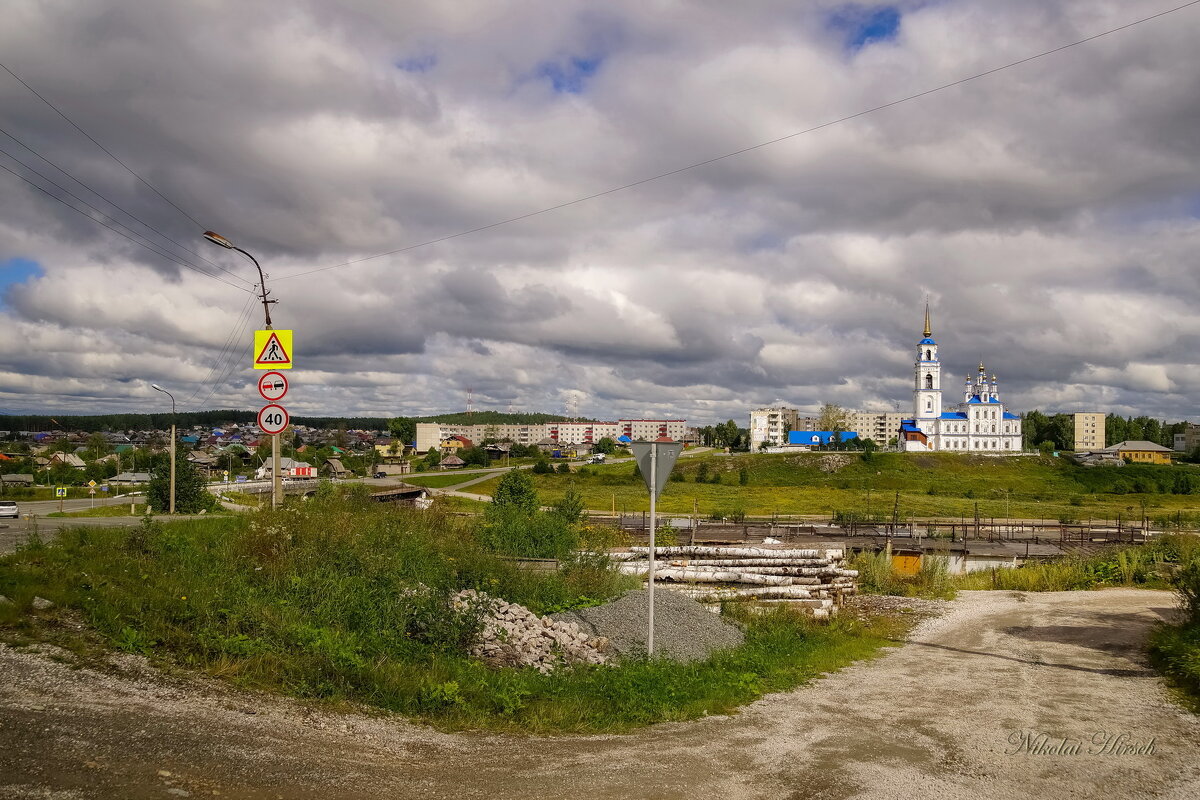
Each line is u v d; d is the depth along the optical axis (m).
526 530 20.52
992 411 140.88
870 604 20.22
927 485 98.50
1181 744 7.34
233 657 7.72
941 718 8.37
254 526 12.84
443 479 91.06
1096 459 115.31
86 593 8.54
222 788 4.88
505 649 10.10
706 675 9.96
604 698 8.56
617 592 15.47
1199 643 11.70
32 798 4.29
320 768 5.52
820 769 6.36
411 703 7.58
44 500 51.84
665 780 5.96
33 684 6.14
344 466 103.75
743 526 43.69
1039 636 15.09
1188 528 48.28
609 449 165.62
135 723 5.74
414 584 10.98
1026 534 44.59
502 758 6.38
